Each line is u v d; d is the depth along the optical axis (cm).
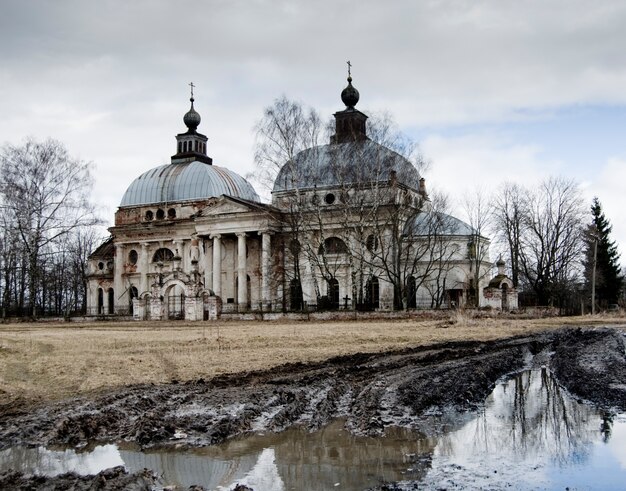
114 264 8544
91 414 1695
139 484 1098
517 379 2336
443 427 1561
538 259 7775
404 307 6075
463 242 6875
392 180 6141
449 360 2777
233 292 7562
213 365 2631
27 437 1497
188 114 9025
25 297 9431
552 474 1176
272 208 7156
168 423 1564
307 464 1262
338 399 1908
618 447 1361
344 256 6956
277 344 3400
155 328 5044
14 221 6844
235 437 1478
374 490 1092
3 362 2594
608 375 2242
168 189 8456
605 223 9169
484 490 1084
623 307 7562
